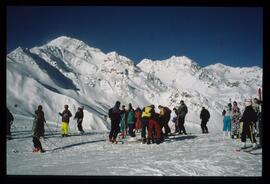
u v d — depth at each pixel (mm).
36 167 11289
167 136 18281
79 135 21156
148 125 15961
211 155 11938
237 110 17250
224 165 10383
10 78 102312
